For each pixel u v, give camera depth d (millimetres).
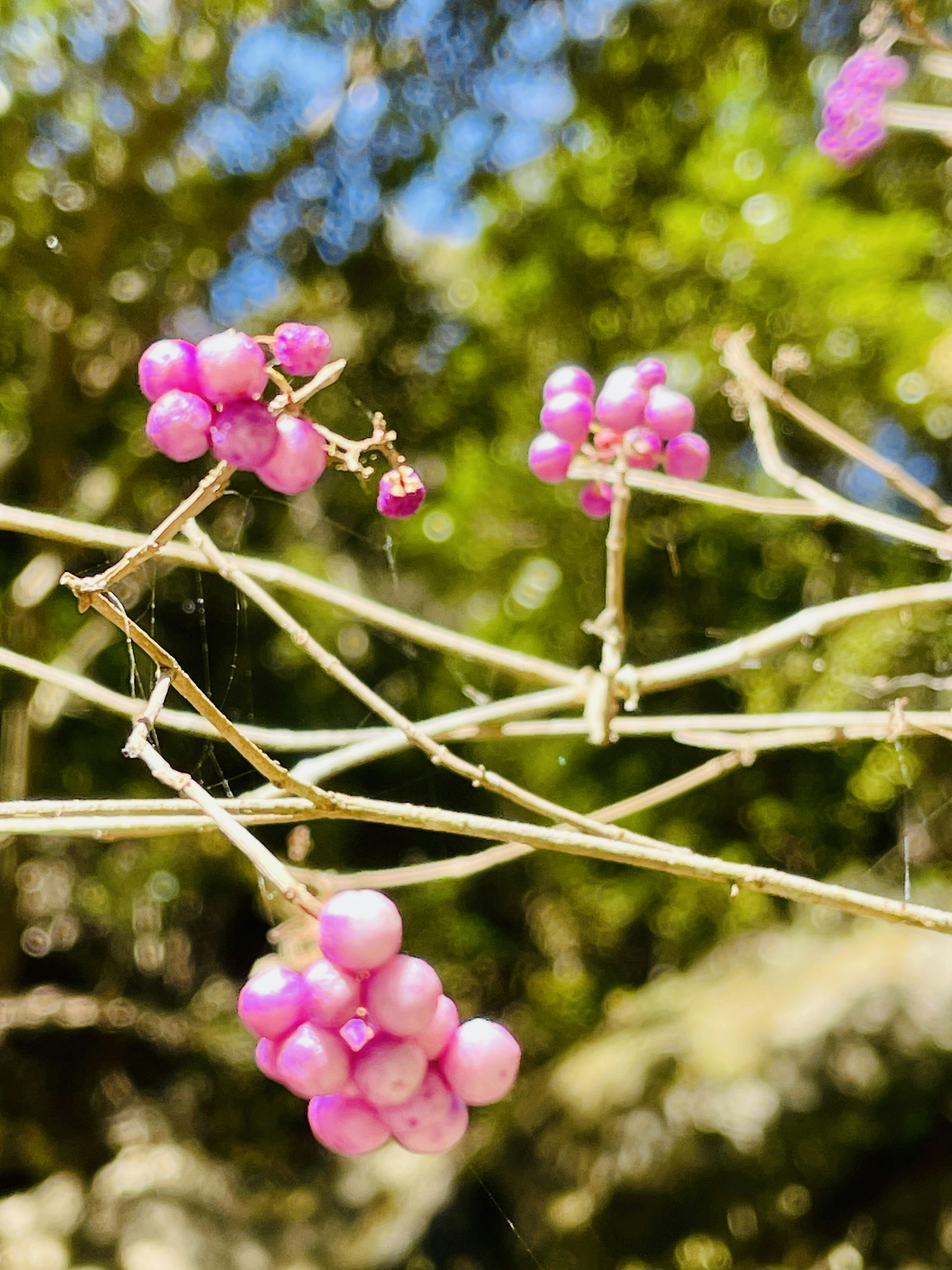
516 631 4695
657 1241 3713
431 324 5238
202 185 4363
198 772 1120
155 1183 4316
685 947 5121
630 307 4625
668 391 1129
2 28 3684
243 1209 4375
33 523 957
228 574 981
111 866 5281
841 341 4070
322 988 574
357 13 4266
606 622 1160
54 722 4398
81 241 4059
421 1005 561
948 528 1413
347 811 734
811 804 4902
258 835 5250
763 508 1251
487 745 5035
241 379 617
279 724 5062
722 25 4512
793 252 3984
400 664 5074
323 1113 601
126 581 3840
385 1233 4145
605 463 1150
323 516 4688
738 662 1210
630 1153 3828
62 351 4285
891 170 4531
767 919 4887
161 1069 5316
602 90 4750
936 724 1108
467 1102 601
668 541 1489
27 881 5211
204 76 3957
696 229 4133
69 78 3818
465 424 5121
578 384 1135
